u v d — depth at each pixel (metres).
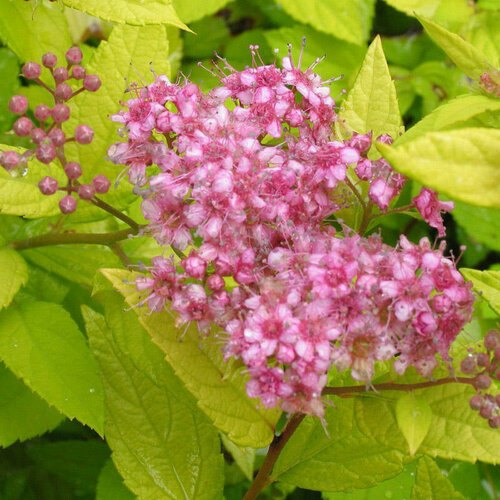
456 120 0.13
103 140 0.16
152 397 0.16
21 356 0.15
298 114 0.14
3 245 0.16
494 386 0.13
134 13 0.15
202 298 0.13
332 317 0.12
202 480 0.16
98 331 0.16
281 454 0.15
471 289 0.14
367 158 0.14
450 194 0.10
